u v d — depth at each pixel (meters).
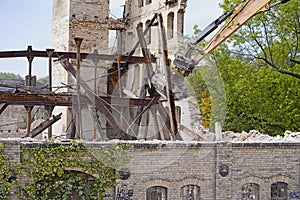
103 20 37.09
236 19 20.42
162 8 36.53
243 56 41.91
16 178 19.75
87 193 21.14
